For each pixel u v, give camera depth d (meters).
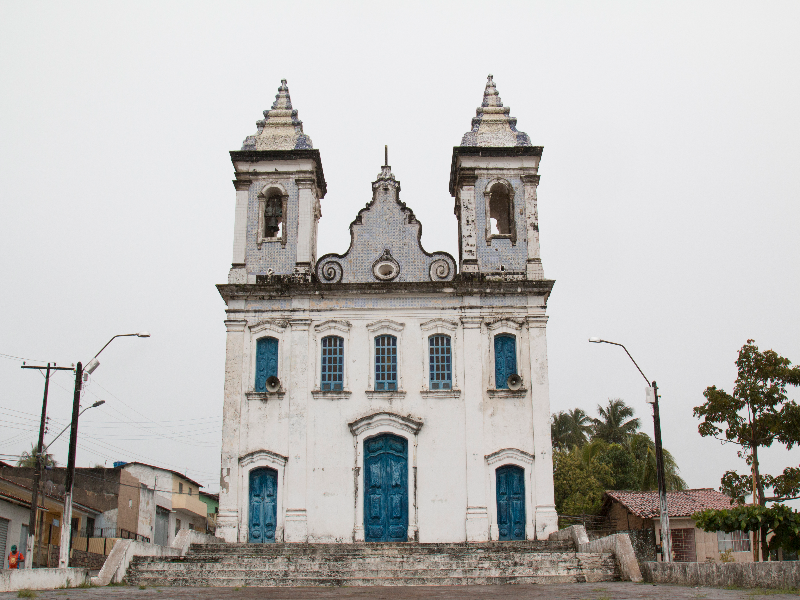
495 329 29.06
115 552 21.70
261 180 31.31
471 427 28.00
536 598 15.29
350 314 29.36
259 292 29.47
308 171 31.19
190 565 21.92
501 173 31.17
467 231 30.45
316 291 29.44
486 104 32.69
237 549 24.94
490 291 29.36
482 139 31.52
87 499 45.19
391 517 27.50
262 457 27.88
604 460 51.09
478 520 27.06
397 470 27.91
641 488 49.16
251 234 30.72
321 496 27.53
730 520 17.47
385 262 30.23
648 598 14.63
